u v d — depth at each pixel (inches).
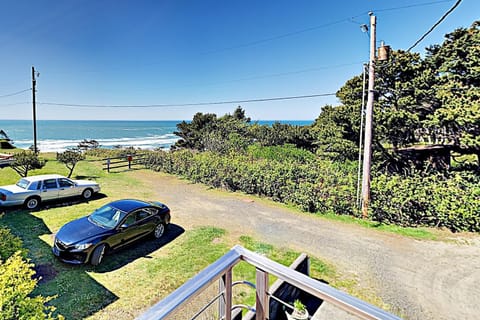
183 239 298.7
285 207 418.9
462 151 554.9
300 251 275.0
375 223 350.9
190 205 426.6
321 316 164.4
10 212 364.8
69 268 232.4
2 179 538.3
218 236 308.2
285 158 703.1
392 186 362.9
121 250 268.5
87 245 232.2
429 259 260.2
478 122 448.1
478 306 193.0
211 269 63.2
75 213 368.8
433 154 577.9
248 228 334.6
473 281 224.1
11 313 95.6
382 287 215.5
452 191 334.0
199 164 596.1
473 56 483.8
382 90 555.8
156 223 295.9
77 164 745.6
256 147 900.6
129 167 721.0
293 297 174.9
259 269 68.2
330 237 309.4
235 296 196.2
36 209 380.8
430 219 337.7
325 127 743.1
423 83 514.3
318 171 468.1
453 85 499.5
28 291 103.3
